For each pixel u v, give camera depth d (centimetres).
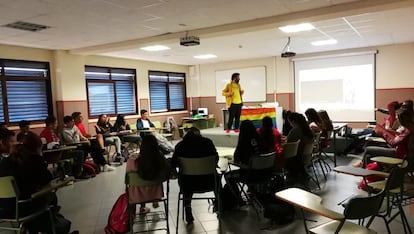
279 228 347
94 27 576
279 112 820
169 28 610
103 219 399
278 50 973
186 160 342
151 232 350
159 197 343
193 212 408
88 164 642
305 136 461
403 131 421
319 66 1045
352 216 207
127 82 1034
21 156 295
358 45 932
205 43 798
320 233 229
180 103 1258
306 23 579
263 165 379
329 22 611
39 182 297
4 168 291
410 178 341
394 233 322
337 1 480
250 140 397
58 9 458
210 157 343
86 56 885
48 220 312
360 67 979
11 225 374
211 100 1247
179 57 1036
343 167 351
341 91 1014
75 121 717
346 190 471
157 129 966
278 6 491
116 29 600
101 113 948
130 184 329
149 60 1084
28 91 765
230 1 453
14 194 279
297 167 463
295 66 1091
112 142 768
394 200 316
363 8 485
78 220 397
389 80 938
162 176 336
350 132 750
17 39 655
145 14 504
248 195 441
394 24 646
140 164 327
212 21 566
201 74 1263
